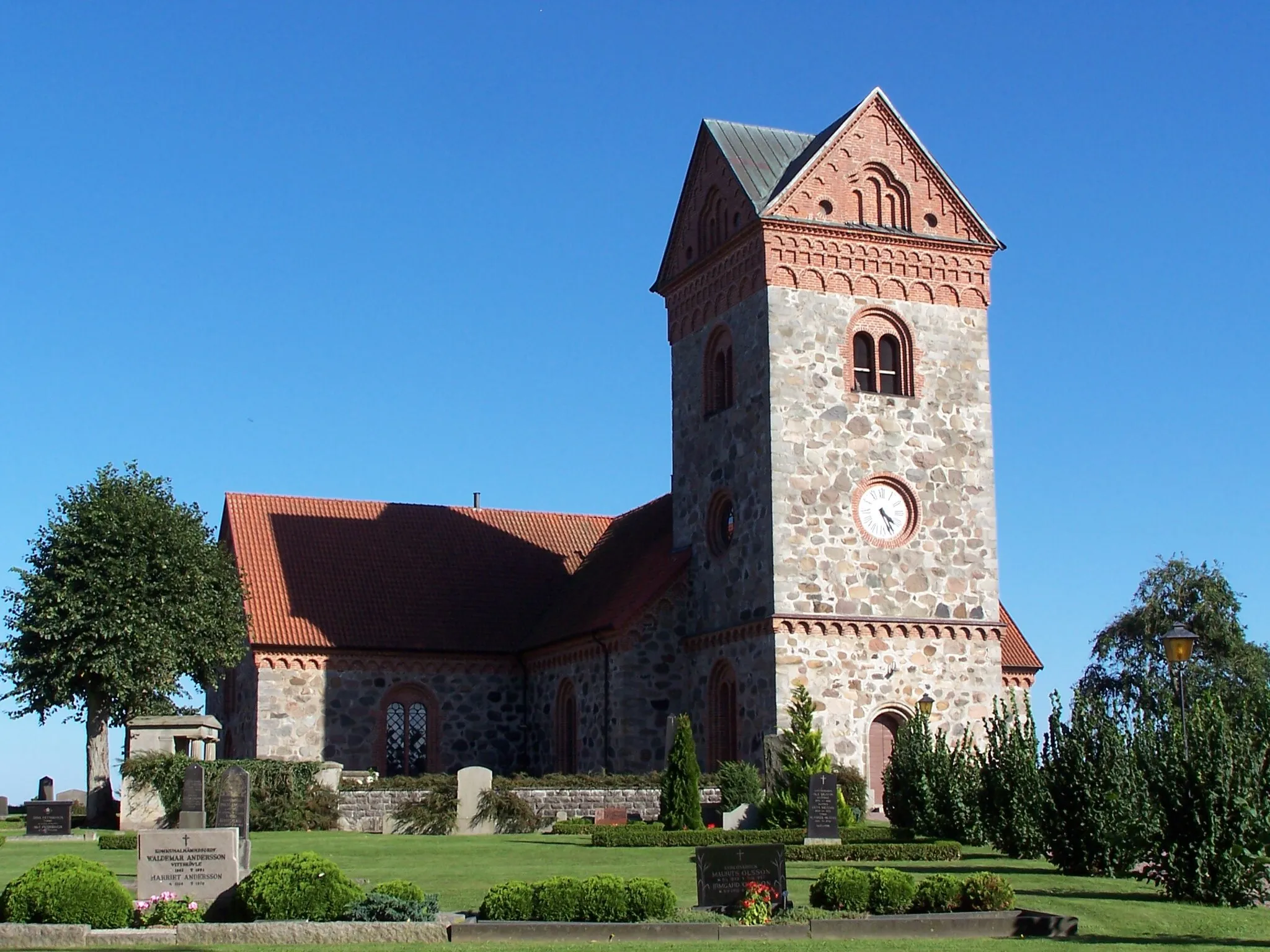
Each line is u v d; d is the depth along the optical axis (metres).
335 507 70.12
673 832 42.94
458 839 46.12
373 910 26.97
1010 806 39.97
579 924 26.66
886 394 54.38
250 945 25.67
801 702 48.91
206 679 61.88
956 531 54.44
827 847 39.22
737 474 54.66
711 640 55.22
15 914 26.33
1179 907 31.12
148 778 50.41
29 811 49.41
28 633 58.19
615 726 56.34
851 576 52.69
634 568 61.44
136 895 28.00
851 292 54.34
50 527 58.97
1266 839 31.11
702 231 58.25
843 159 55.03
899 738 47.94
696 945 25.75
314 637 62.31
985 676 53.94
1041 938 27.59
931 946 26.00
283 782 50.06
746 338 54.62
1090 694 37.78
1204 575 82.94
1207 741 33.28
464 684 64.56
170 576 58.94
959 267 56.00
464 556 69.50
